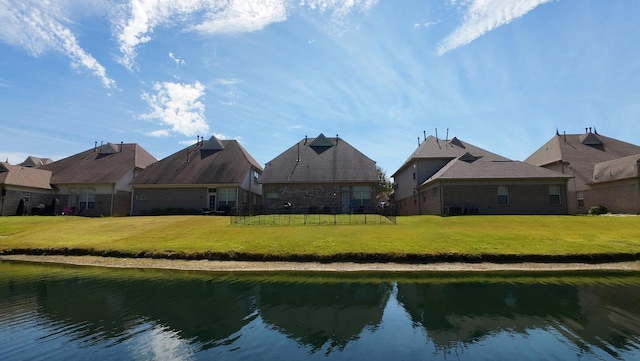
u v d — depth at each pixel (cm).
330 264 1502
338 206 3175
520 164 3023
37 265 1592
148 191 3416
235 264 1521
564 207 2808
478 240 1711
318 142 3697
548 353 692
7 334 790
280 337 778
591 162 3566
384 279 1283
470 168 2952
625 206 2912
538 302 1005
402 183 4366
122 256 1678
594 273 1341
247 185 3641
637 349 704
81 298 1063
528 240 1711
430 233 1888
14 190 3325
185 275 1365
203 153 3819
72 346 728
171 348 720
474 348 719
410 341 755
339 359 672
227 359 670
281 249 1633
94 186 3666
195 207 3359
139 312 938
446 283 1222
